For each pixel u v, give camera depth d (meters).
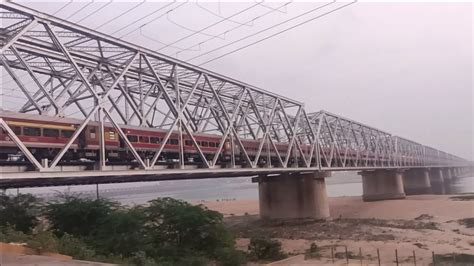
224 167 46.19
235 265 34.16
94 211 35.94
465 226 55.56
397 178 112.00
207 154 46.34
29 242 19.17
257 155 52.38
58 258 16.72
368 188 109.56
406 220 63.62
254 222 68.12
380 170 108.88
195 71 44.34
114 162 35.09
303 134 68.75
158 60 40.22
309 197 66.25
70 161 31.36
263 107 58.56
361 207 85.75
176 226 35.09
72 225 35.53
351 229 55.00
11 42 27.52
